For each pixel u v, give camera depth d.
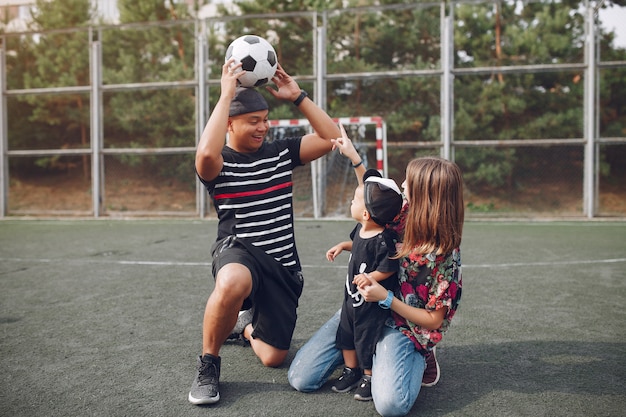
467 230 8.34
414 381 2.08
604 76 13.05
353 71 13.56
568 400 2.18
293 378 2.30
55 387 2.36
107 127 16.02
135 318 3.45
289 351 2.83
